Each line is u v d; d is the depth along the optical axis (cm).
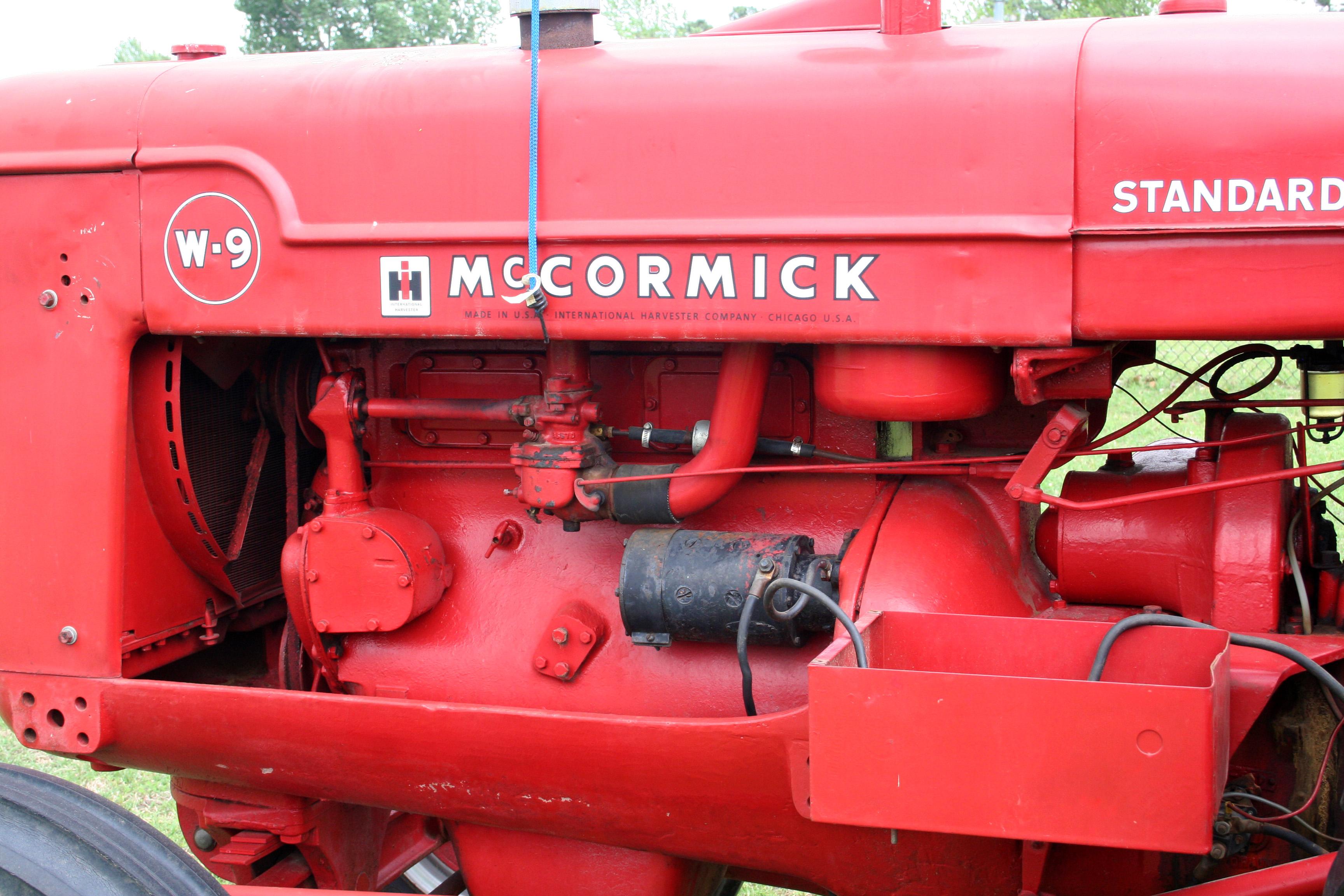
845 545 200
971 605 187
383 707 199
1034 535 210
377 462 234
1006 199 164
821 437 211
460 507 232
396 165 191
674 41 194
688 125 178
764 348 195
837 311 173
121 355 209
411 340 229
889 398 178
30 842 171
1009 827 146
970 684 145
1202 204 157
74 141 207
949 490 207
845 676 150
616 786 193
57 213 209
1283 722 183
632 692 211
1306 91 153
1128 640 163
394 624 214
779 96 174
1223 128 155
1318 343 225
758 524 216
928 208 168
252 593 244
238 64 208
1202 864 183
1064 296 163
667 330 181
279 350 241
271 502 249
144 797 348
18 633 217
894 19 179
